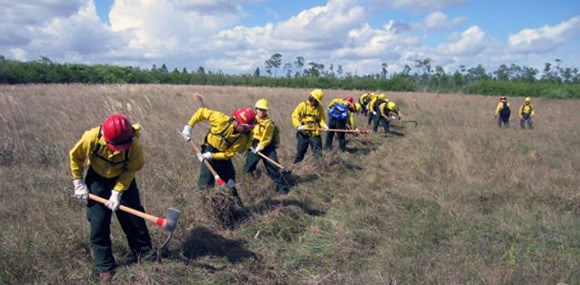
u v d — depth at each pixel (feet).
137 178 23.53
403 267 16.43
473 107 88.43
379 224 20.79
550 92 152.35
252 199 22.94
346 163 32.76
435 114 71.31
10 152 26.25
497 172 29.58
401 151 39.09
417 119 64.64
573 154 37.91
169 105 47.62
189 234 17.75
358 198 24.00
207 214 19.26
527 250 18.37
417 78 204.44
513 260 17.35
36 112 39.06
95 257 14.84
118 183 14.55
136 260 15.89
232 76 182.19
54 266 14.92
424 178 28.66
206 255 16.96
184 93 68.64
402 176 29.37
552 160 34.83
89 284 14.42
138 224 15.53
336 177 28.58
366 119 60.90
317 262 17.21
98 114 37.93
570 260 17.28
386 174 30.27
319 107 30.81
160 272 15.12
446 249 18.40
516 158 34.55
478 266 16.57
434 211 22.56
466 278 15.65
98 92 59.62
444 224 20.80
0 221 17.70
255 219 19.99
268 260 17.10
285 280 15.87
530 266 16.80
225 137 19.99
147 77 156.97
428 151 37.09
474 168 30.53
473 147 38.29
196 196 20.26
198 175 24.80
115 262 15.34
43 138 30.01
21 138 29.22
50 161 25.93
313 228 20.13
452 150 35.53
